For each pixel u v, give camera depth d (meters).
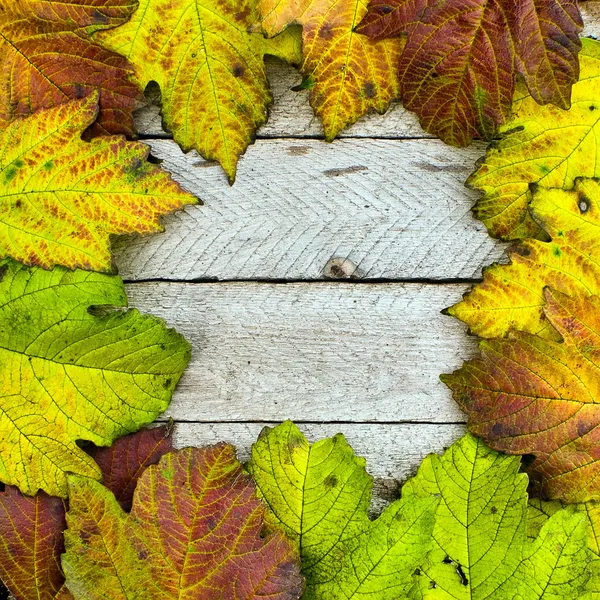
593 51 0.79
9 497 0.78
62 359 0.79
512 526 0.78
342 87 0.80
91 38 0.78
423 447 0.82
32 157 0.78
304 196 0.81
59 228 0.78
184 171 0.81
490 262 0.81
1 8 0.77
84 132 0.79
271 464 0.79
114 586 0.76
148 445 0.80
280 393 0.82
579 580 0.77
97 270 0.78
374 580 0.77
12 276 0.79
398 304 0.82
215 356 0.81
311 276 0.82
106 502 0.76
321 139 0.81
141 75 0.79
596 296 0.78
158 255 0.81
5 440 0.78
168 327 0.81
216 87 0.79
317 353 0.82
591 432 0.78
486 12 0.77
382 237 0.82
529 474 0.79
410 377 0.82
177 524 0.76
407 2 0.77
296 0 0.78
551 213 0.79
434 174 0.81
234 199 0.81
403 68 0.79
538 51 0.77
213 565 0.76
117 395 0.79
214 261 0.81
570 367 0.78
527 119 0.80
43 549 0.78
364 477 0.78
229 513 0.77
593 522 0.79
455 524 0.78
